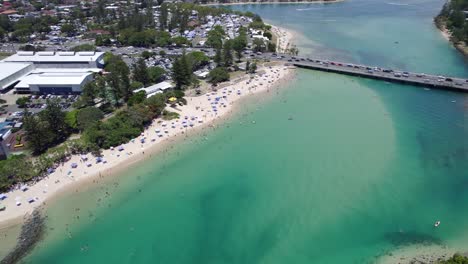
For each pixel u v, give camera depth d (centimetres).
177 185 10119
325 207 9194
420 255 7688
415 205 9194
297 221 8775
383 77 17100
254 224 8725
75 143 11281
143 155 11419
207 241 8275
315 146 11838
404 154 11319
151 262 7769
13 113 14188
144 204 9419
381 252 7819
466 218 8744
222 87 16575
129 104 14312
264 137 12438
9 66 17912
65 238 8369
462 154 11306
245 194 9719
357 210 9069
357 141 12075
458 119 13450
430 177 10250
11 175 9862
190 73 16950
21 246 8150
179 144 12050
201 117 13800
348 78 17650
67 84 15788
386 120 13438
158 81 17325
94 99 15275
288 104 14888
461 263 6725
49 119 11969
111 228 8656
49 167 10569
